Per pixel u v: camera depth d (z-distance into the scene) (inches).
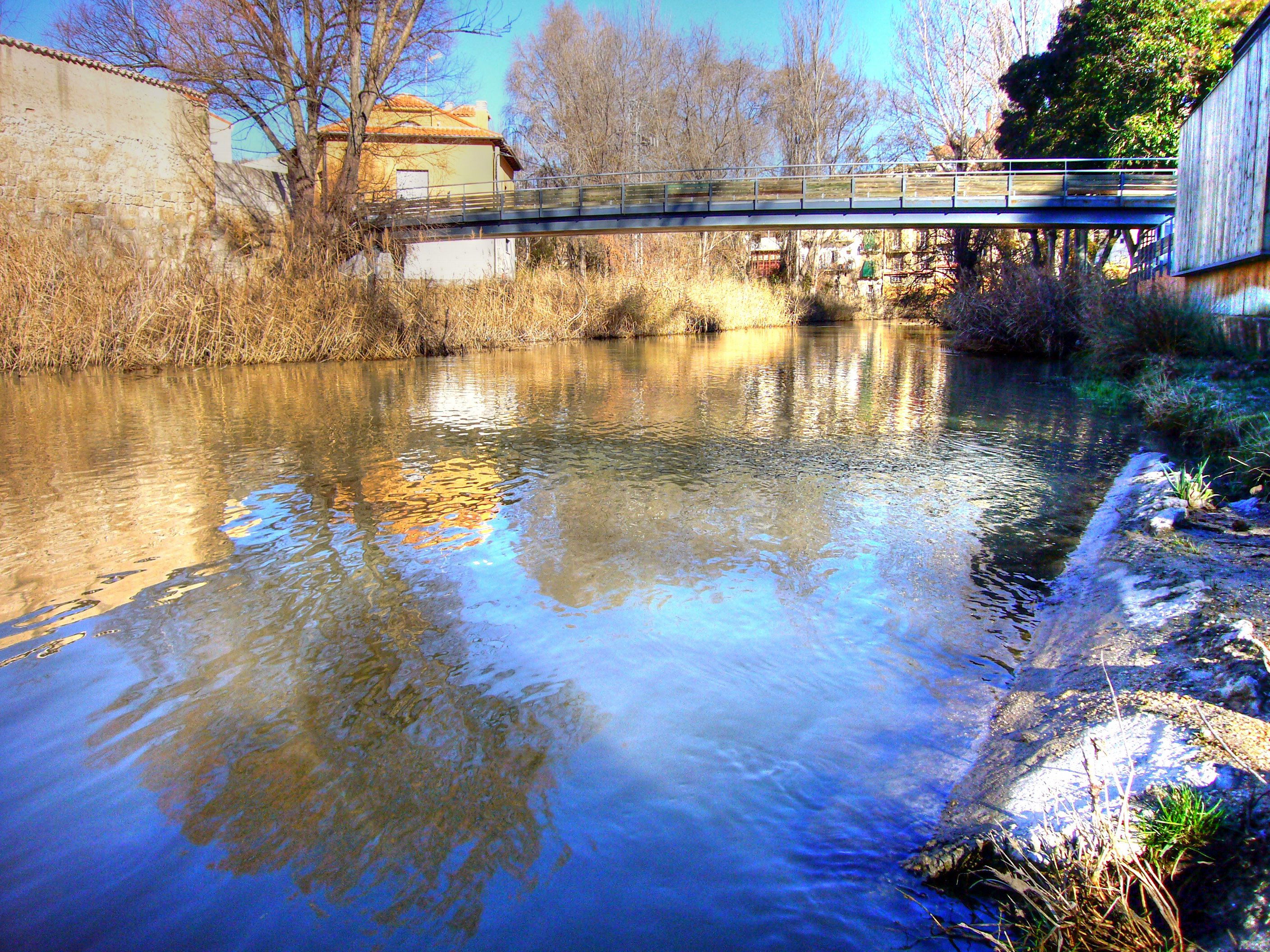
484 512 220.2
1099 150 884.6
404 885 82.4
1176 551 159.8
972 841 84.7
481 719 114.2
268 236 934.4
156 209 878.4
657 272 1261.1
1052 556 186.1
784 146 1854.1
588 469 272.8
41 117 765.3
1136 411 398.0
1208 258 511.5
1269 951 61.7
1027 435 341.1
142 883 82.9
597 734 110.3
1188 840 74.7
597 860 85.7
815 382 549.6
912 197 919.7
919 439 332.2
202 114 938.1
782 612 153.6
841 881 82.3
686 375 587.8
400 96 1363.2
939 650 137.3
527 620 149.1
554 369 631.2
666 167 1849.2
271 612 152.3
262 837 89.8
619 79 1865.2
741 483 254.1
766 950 73.2
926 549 190.7
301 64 940.6
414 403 426.0
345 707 117.6
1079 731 99.0
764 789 97.9
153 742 108.5
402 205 1035.9
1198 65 799.1
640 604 157.0
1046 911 74.0
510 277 1056.2
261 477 257.1
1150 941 66.3
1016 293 794.2
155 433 333.1
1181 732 91.0
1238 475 220.2
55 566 176.6
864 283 2258.9
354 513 217.8
